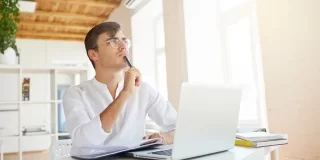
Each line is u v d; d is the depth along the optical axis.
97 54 1.32
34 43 6.43
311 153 1.51
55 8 4.70
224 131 0.97
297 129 1.59
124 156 0.97
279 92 1.71
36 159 5.00
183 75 2.69
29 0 4.18
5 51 3.09
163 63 3.75
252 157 0.98
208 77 2.68
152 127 3.39
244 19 2.46
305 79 1.55
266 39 1.81
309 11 1.54
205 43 2.73
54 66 3.33
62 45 6.66
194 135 0.84
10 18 3.07
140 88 1.46
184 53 2.69
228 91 0.94
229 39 2.63
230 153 0.98
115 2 4.53
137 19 4.04
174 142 0.79
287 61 1.66
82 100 1.30
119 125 1.32
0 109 5.20
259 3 1.87
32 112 5.93
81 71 3.60
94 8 4.74
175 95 2.83
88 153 1.00
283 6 1.69
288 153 1.63
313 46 1.51
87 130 1.00
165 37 3.03
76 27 5.81
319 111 1.47
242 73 2.46
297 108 1.60
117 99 1.08
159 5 3.65
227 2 2.66
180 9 2.75
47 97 6.10
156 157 0.86
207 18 2.76
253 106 2.33
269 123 1.77
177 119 0.78
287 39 1.67
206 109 0.86
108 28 1.31
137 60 3.95
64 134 3.30
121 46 1.30
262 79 2.01
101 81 1.39
